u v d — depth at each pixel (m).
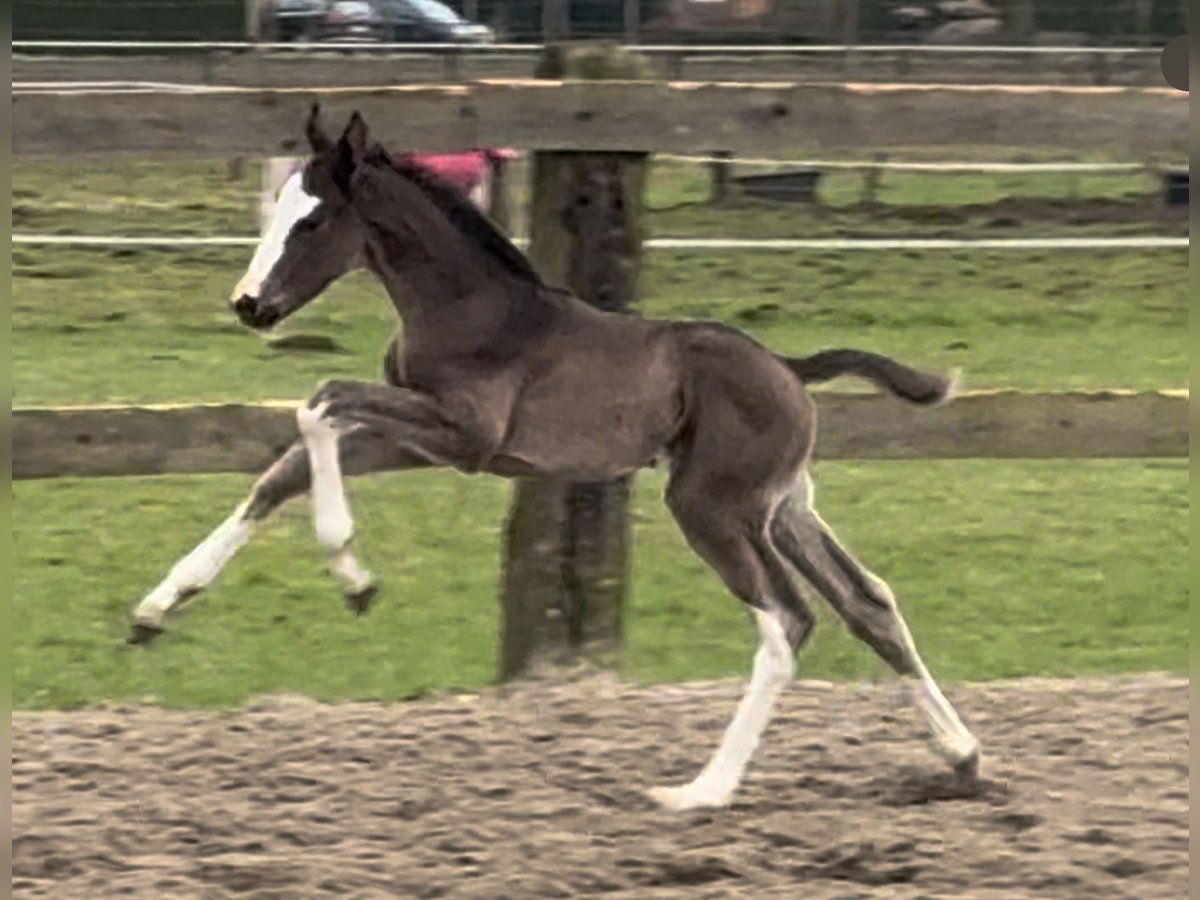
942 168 25.36
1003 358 20.91
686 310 22.56
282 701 10.59
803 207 27.53
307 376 19.31
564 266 9.93
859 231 26.59
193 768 9.38
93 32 28.36
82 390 18.52
